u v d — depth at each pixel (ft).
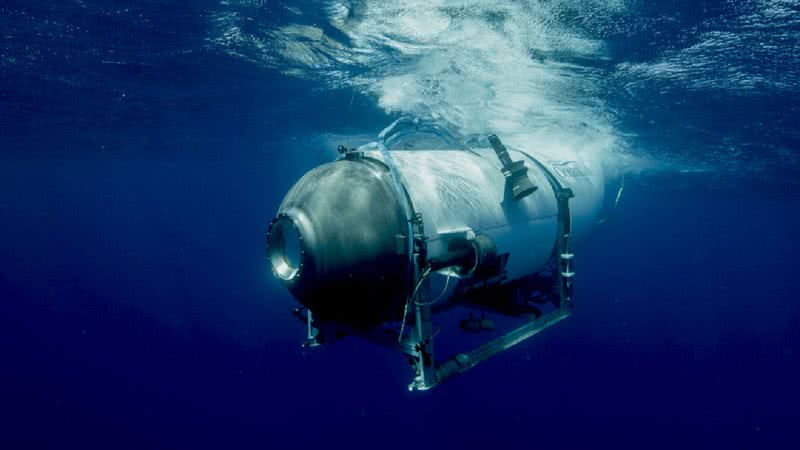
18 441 69.97
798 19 20.57
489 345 16.65
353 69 31.81
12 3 23.53
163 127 58.34
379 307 14.05
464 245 14.53
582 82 30.19
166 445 68.13
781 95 30.40
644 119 37.93
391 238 13.24
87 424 75.36
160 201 257.14
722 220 171.12
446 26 23.80
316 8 23.16
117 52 30.58
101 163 102.17
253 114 49.11
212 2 23.08
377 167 14.61
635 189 86.69
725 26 21.75
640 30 22.74
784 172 62.39
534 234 18.51
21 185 160.35
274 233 13.79
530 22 22.58
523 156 20.99
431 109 38.01
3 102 45.55
